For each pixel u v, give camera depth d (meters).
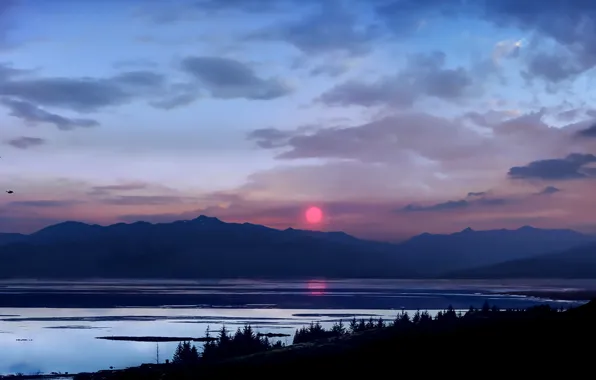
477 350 114.31
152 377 131.75
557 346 110.94
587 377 97.38
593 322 120.00
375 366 113.38
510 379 99.88
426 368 108.81
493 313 154.50
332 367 115.69
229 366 125.19
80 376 167.12
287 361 122.94
